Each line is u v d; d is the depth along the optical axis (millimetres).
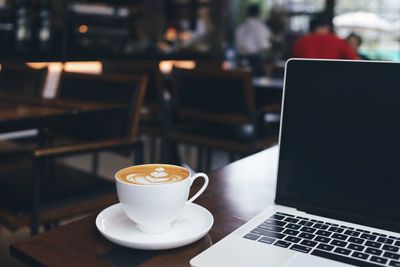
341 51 3555
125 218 708
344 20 5332
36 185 1457
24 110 1665
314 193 783
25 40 3207
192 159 3785
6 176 1771
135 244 609
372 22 5227
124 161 3367
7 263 1929
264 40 5801
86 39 3613
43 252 619
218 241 656
